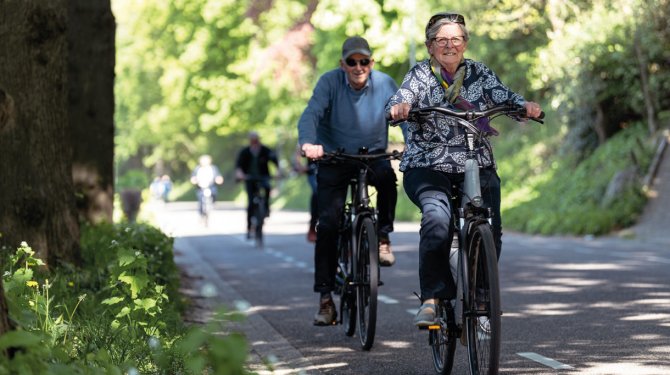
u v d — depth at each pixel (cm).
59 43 2152
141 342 1402
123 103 16600
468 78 1462
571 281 2914
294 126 12481
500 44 7706
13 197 2100
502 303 2459
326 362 1731
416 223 7750
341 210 1975
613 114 6950
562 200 6581
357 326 2130
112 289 1636
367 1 9219
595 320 2100
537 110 1420
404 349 1845
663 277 2955
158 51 13750
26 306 1371
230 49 12662
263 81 11912
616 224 5653
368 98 1956
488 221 1381
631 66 6569
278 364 1700
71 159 2217
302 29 11600
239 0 12638
